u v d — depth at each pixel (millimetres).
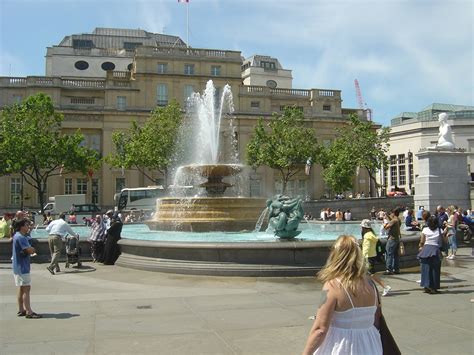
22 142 44062
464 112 79062
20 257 8969
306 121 68250
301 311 9344
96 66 77812
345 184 57469
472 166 69938
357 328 3971
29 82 60375
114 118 62031
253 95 66500
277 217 15484
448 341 7398
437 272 11289
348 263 4078
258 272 13227
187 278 13289
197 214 21141
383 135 59719
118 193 59531
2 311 9516
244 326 8234
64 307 9828
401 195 52750
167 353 6820
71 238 16016
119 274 14312
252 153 57594
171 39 89625
